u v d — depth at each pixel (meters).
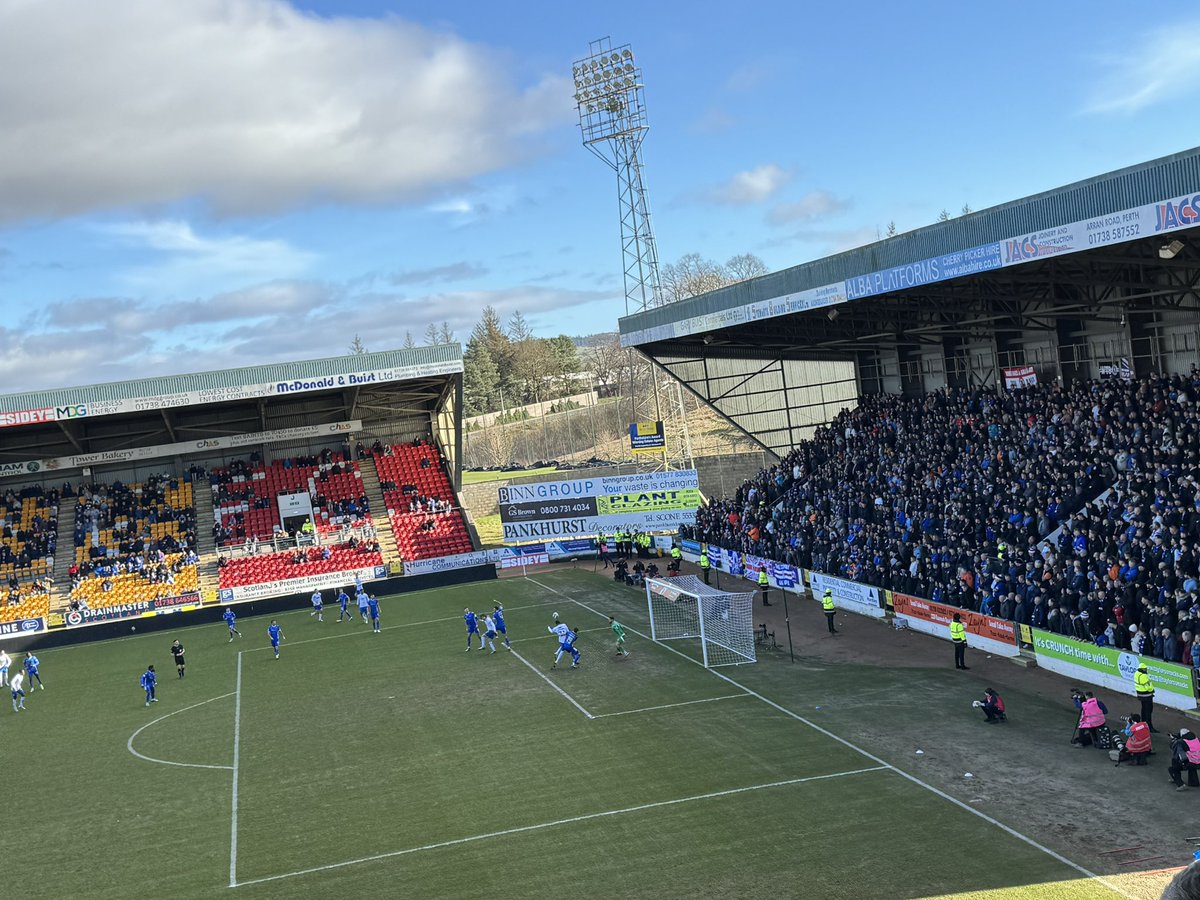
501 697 37.88
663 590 43.94
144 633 60.88
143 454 73.88
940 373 62.75
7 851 27.23
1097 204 32.00
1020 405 49.56
